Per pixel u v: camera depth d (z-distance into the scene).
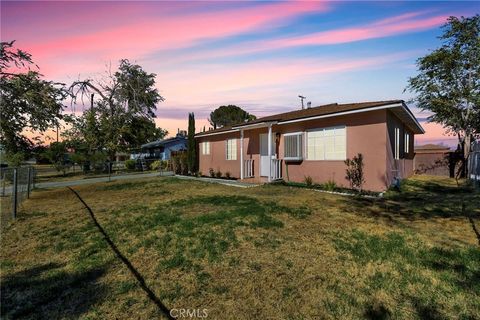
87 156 25.83
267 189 9.74
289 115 13.02
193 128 18.11
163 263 3.51
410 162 15.67
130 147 30.05
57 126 19.91
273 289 2.82
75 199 9.29
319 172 10.39
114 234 4.80
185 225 5.12
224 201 7.52
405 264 3.27
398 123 11.18
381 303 2.51
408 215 5.71
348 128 9.47
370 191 8.77
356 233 4.50
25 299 2.73
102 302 2.65
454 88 15.80
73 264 3.58
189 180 14.34
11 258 3.86
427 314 2.33
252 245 4.05
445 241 4.05
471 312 2.34
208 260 3.56
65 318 2.41
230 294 2.75
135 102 28.81
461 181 12.26
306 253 3.71
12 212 6.75
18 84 16.44
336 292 2.71
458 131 16.77
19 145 20.44
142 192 10.37
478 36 14.61
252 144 13.77
